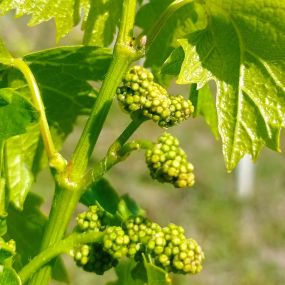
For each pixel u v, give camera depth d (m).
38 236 0.54
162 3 0.53
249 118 0.44
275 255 2.13
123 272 0.52
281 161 2.47
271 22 0.43
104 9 0.50
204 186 2.34
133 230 0.42
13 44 1.71
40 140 0.52
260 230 2.21
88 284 1.71
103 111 0.43
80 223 0.43
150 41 0.43
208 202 2.29
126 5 0.43
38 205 0.54
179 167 0.41
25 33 1.84
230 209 2.25
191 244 0.41
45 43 1.79
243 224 2.21
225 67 0.44
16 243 0.54
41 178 1.84
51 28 1.77
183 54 0.44
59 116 0.52
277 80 0.44
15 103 0.40
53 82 0.50
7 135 0.41
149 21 0.54
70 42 1.67
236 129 0.44
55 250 0.42
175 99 0.42
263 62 0.44
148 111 0.41
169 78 0.52
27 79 0.44
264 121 0.43
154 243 0.41
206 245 2.12
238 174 2.27
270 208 2.28
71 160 0.43
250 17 0.43
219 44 0.44
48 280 0.43
